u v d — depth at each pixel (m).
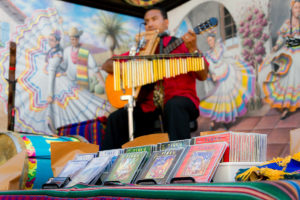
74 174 1.62
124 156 1.50
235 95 4.56
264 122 4.17
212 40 4.93
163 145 1.42
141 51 3.38
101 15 5.45
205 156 1.19
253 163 1.20
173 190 0.83
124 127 3.50
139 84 2.76
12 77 2.77
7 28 4.61
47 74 4.82
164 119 3.34
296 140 1.55
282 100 4.01
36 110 4.65
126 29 5.68
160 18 3.71
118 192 0.96
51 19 4.98
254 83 4.35
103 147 3.46
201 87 5.01
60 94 4.88
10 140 2.28
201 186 0.81
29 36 4.77
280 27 4.11
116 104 3.60
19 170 1.93
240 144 1.23
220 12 4.89
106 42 5.43
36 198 1.30
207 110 4.88
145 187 0.92
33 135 2.42
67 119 4.87
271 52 4.19
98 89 5.21
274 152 3.96
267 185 0.71
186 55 2.78
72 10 5.20
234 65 4.61
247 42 4.48
